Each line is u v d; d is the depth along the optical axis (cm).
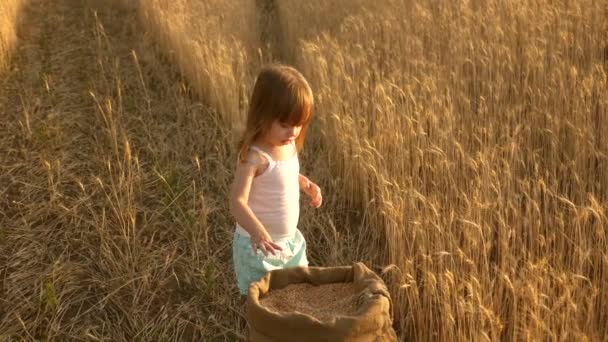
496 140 552
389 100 536
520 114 557
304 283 299
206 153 611
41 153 588
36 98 712
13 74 785
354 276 295
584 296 382
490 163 479
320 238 480
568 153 528
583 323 377
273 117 295
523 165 491
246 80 711
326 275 298
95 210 511
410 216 434
